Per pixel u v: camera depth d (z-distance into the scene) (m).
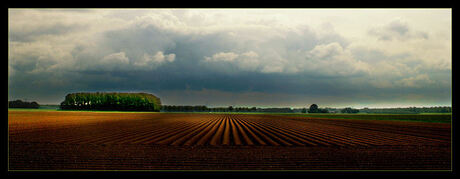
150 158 12.23
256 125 31.20
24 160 11.77
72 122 32.78
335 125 32.28
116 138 17.98
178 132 22.12
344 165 11.41
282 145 15.62
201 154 13.09
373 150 14.32
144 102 95.31
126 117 48.78
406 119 48.62
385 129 26.56
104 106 88.75
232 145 15.54
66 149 14.01
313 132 22.95
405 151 14.12
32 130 22.59
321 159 12.30
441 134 21.97
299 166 11.20
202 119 45.44
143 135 19.75
